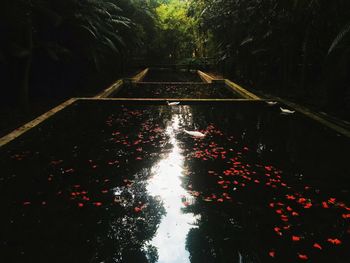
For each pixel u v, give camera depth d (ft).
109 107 19.29
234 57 35.50
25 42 17.39
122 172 9.80
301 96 22.56
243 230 6.99
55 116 16.48
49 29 21.33
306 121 16.20
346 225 7.22
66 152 11.40
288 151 11.82
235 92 28.81
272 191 8.72
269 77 30.86
